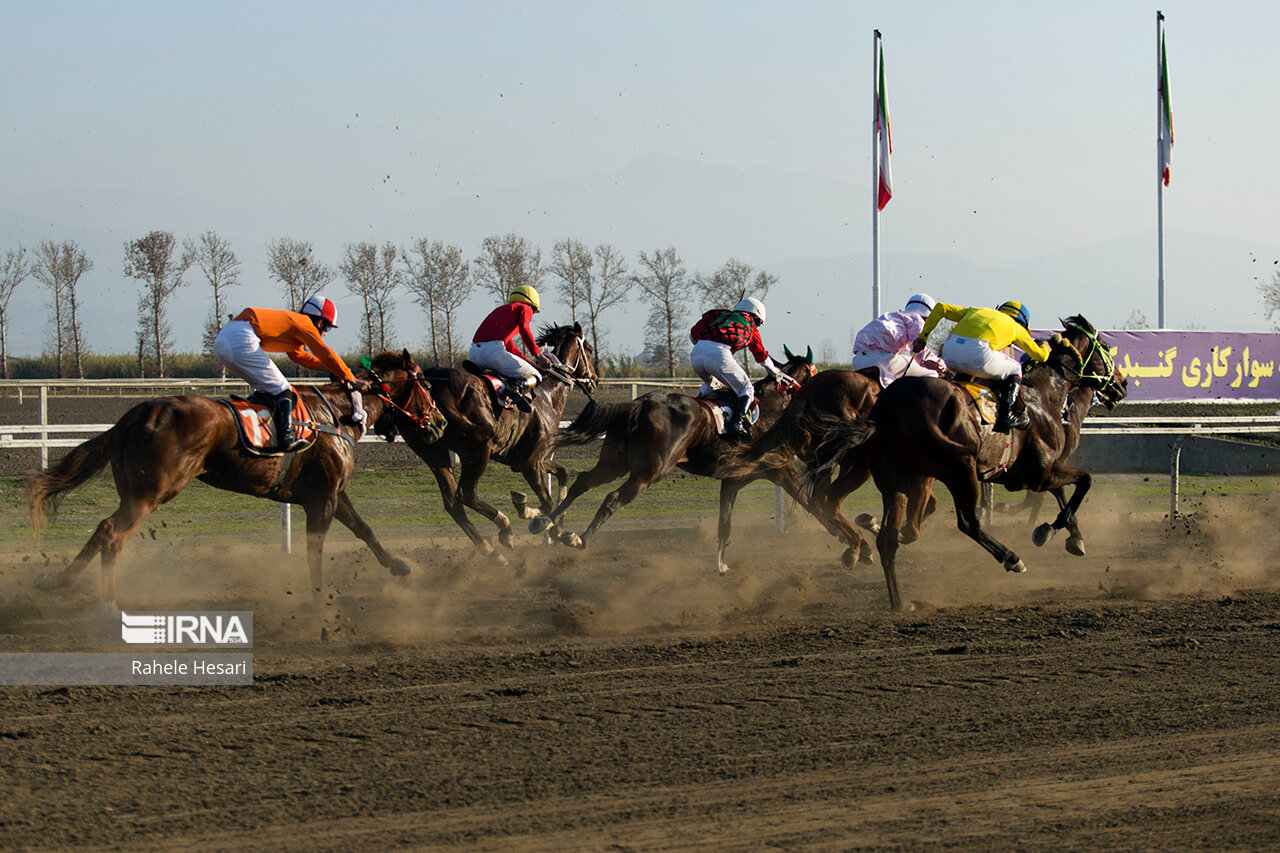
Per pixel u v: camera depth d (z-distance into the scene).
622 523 13.83
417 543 12.09
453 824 4.57
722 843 4.39
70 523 12.83
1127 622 8.52
